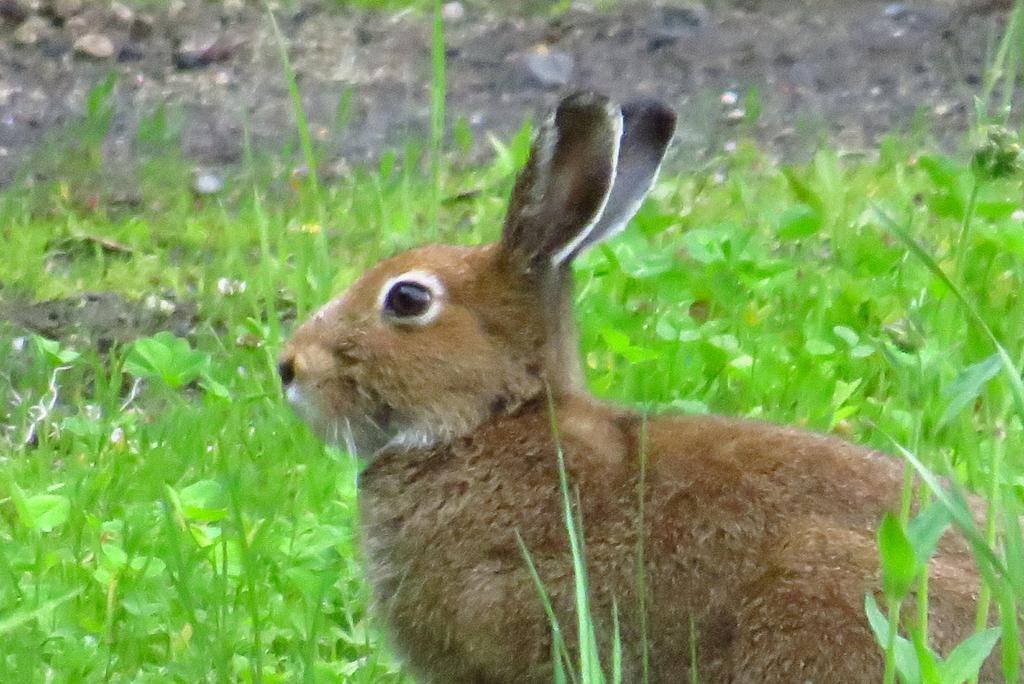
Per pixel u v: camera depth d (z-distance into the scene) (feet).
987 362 24.32
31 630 31.35
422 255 30.12
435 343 29.48
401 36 66.64
